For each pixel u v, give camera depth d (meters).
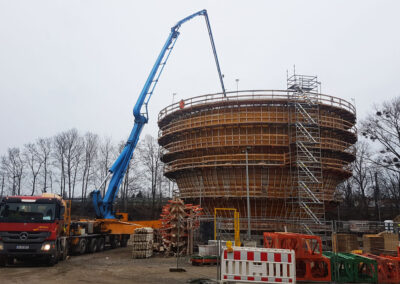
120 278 14.79
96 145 65.06
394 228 31.38
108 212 27.98
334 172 34.78
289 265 12.19
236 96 34.19
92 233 26.11
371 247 25.17
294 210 32.25
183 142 37.69
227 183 33.59
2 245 17.16
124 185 62.06
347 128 38.28
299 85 35.09
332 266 14.55
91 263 19.78
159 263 20.12
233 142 33.69
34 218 17.70
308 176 30.59
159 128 43.38
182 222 23.97
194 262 19.27
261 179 32.78
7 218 17.45
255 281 12.04
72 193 63.59
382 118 43.44
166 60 35.47
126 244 32.59
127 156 29.58
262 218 32.34
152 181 62.81
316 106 34.16
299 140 32.28
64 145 62.72
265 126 33.34
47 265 18.62
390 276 14.71
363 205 61.91
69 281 13.95
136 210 62.09
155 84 33.56
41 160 63.19
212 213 34.31
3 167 63.72
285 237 14.57
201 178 35.38
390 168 44.75
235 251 12.27
